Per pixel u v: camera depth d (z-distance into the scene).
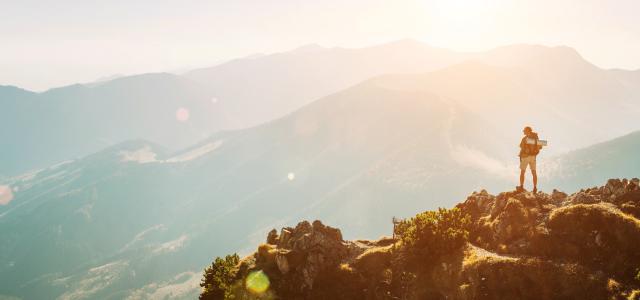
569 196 25.48
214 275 30.50
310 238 29.61
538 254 22.19
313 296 26.72
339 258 29.11
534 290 20.61
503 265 21.88
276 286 27.72
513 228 24.25
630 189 22.81
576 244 21.44
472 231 26.81
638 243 19.61
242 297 27.39
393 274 26.33
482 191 30.86
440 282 24.17
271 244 34.62
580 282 19.55
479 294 21.70
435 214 27.98
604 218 21.33
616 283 18.64
